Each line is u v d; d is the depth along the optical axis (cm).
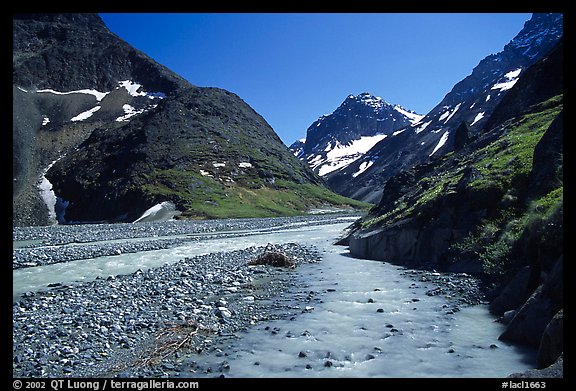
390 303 1536
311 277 2114
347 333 1227
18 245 3897
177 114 14438
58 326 1292
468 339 1138
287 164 15175
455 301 1527
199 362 1039
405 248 2478
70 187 11556
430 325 1269
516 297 1332
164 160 11875
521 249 1561
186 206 9538
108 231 5606
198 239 4394
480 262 1864
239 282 2019
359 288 1808
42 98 16625
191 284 1944
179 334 1234
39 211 10612
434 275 1956
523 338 1070
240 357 1067
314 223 7275
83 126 15488
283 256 2486
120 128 14125
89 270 2467
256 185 12256
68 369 985
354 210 12862
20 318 1373
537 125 2938
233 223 7375
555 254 1245
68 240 4388
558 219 1270
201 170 11950
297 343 1159
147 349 1122
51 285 1991
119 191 10500
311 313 1445
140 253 3253
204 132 14125
